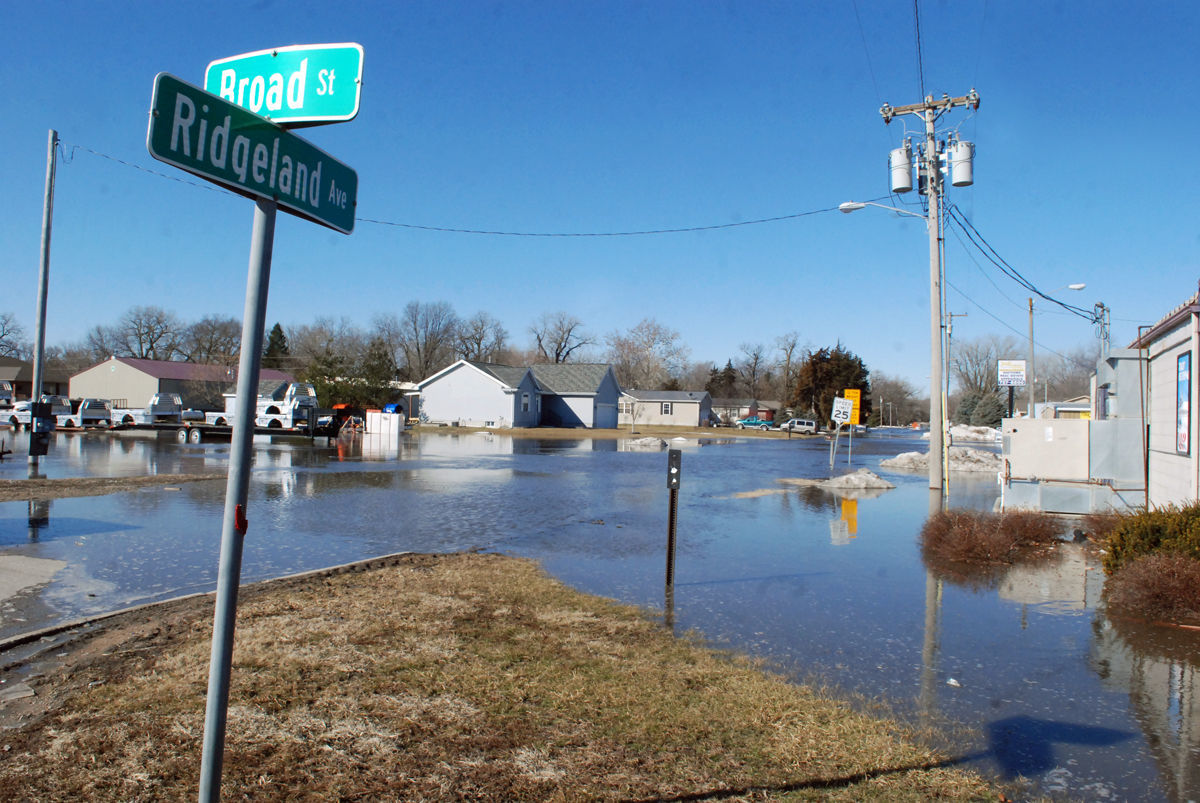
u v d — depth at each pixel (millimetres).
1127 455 15672
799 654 6500
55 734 4391
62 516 12969
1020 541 11891
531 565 9812
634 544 11711
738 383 119500
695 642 6695
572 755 4336
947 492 19984
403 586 8367
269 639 6254
